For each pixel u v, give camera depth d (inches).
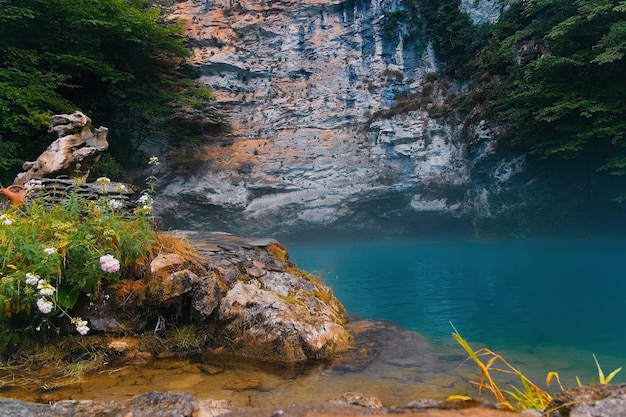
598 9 492.7
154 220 230.7
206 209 727.1
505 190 636.7
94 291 164.6
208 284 173.8
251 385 133.6
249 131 779.4
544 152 580.1
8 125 458.6
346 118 769.6
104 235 172.9
